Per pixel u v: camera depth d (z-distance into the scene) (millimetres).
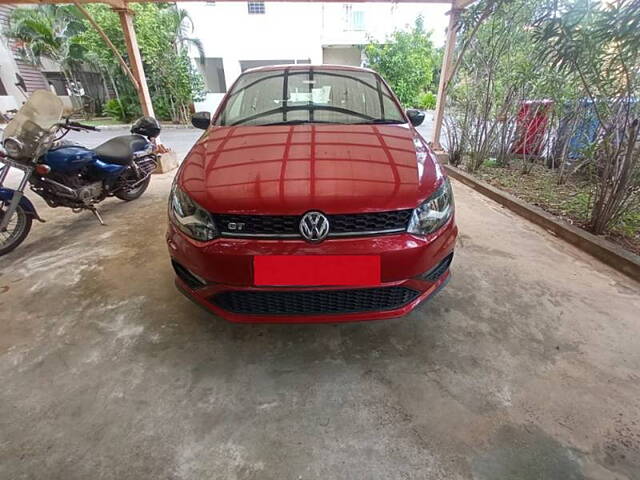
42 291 1855
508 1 2775
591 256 2236
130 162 2953
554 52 2268
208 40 9961
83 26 9703
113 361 1396
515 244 2393
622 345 1475
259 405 1208
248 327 1586
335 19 10781
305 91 2186
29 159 2283
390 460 1028
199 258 1287
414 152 1586
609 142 2297
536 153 4141
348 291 1297
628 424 1135
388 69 10500
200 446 1069
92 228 2697
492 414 1173
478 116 4070
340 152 1530
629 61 2045
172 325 1603
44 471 997
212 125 2035
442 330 1567
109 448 1062
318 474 993
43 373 1334
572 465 1014
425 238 1310
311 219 1218
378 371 1351
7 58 10438
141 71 3975
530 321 1621
